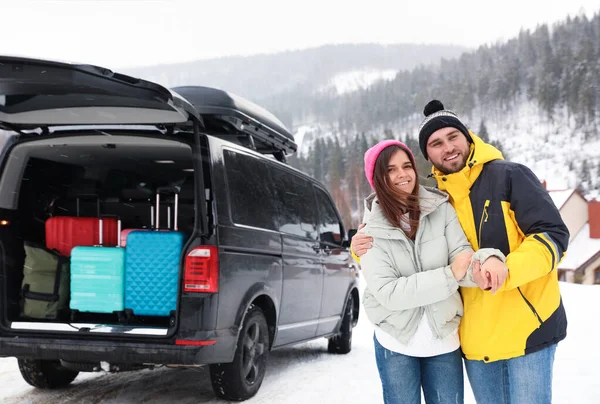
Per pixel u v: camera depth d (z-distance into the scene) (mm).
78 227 4406
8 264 4012
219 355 3691
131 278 3904
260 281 4270
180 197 4586
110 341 3611
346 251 6535
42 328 3715
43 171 4566
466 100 156625
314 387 4703
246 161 4461
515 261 2020
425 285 2203
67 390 4457
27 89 3568
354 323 6945
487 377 2301
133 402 4141
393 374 2453
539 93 141000
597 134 124188
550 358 2191
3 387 4504
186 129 4043
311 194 5879
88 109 3791
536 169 119562
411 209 2387
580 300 12102
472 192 2338
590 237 60375
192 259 3635
